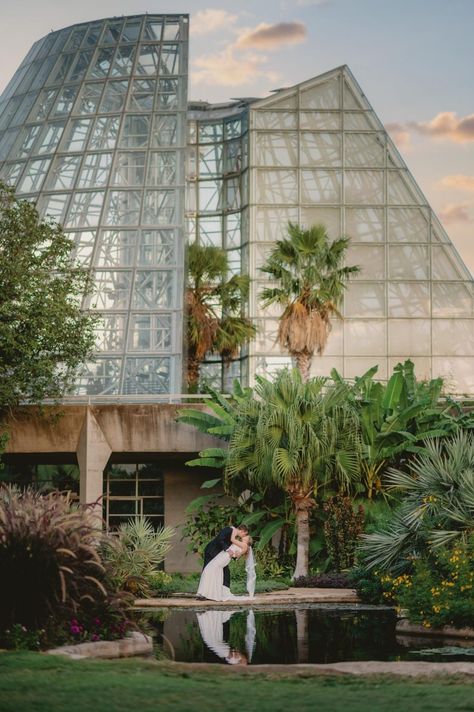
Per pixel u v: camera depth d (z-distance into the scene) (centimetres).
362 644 1608
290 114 6831
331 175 6781
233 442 3341
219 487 4406
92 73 5797
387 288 6644
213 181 7088
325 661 1410
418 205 6731
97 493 3831
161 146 5369
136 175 5291
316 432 3244
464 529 2058
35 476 4575
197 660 1418
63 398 3912
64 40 6128
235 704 978
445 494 2166
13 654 1259
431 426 3609
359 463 3300
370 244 6681
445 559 1911
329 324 4625
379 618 2045
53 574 1470
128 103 5572
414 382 3841
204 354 5634
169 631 1798
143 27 5959
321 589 2895
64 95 5762
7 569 1449
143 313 4825
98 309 4828
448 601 1761
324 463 3259
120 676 1116
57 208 5241
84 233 5100
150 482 4488
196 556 4378
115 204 5191
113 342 4759
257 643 1614
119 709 952
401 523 2328
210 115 7269
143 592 2558
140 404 3841
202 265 5616
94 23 6116
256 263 6681
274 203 6756
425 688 1076
